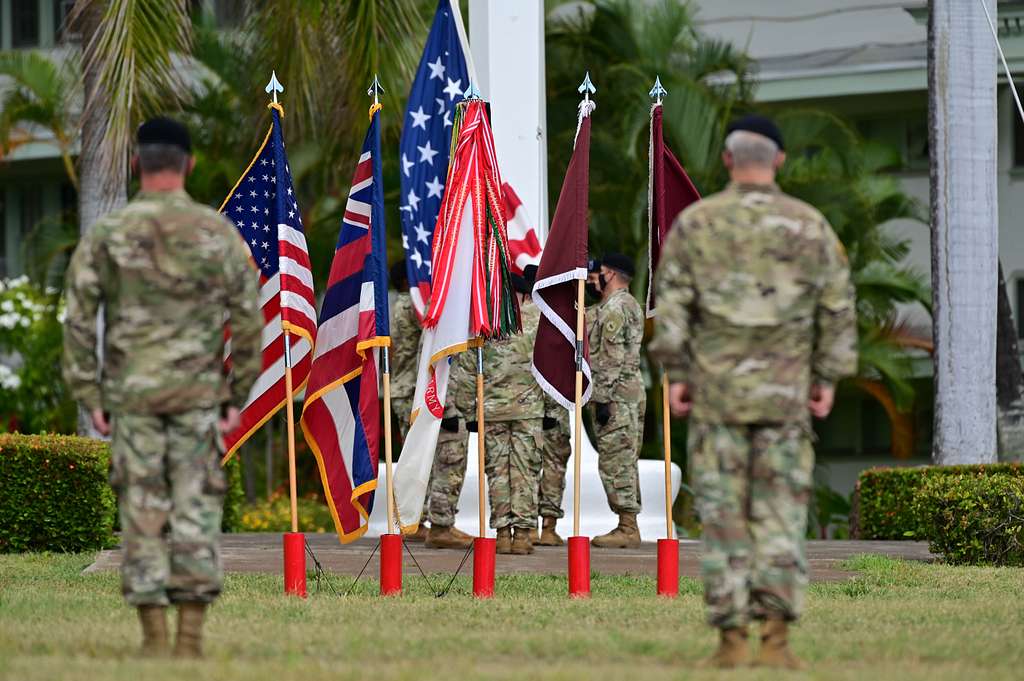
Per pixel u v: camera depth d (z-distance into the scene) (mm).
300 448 61188
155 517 13891
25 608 18453
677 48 57812
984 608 19328
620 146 55500
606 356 27641
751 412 13648
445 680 12211
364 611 18344
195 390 13938
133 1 32625
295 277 21016
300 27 39062
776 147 14070
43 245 64188
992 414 36625
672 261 13977
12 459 28516
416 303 21922
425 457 21859
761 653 13734
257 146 42000
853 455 68438
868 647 15266
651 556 25250
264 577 22812
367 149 21344
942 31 36656
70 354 14055
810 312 13836
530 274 26547
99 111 35875
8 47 70688
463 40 22922
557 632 16312
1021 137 64562
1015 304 64625
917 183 65938
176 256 13953
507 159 32688
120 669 12617
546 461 28094
